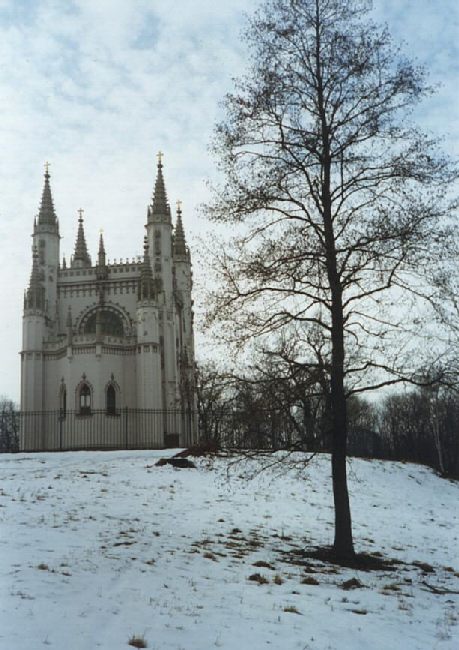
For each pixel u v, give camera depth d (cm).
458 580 1688
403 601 1376
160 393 6719
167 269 7562
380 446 8656
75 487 2578
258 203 1839
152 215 7700
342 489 1814
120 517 2006
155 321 6831
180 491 2656
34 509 1984
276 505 2605
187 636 966
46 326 7106
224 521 2181
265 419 1794
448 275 1705
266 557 1698
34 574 1197
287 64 1902
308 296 1809
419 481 3922
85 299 7475
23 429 6612
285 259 1772
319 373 1764
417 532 2489
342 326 1800
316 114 1894
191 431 6606
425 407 6275
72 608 1024
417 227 1723
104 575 1259
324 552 1841
